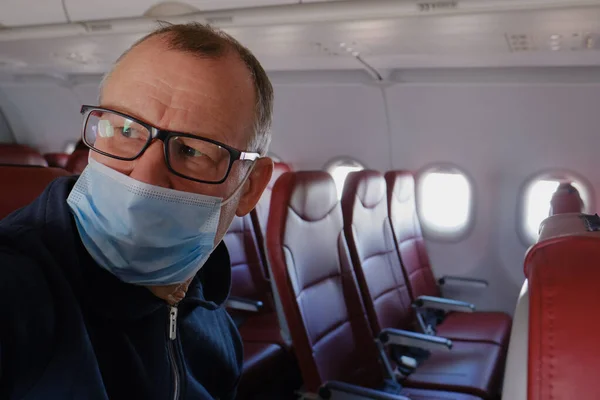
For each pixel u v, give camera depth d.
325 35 2.48
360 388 1.85
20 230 0.67
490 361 2.63
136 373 0.76
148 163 0.71
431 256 3.65
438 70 3.20
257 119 0.80
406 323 2.94
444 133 3.37
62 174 1.27
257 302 2.68
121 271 0.74
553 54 2.61
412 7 2.05
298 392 2.01
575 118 3.00
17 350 0.57
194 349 0.98
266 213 3.46
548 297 0.74
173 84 0.71
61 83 4.56
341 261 2.42
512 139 3.20
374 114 3.52
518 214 3.29
